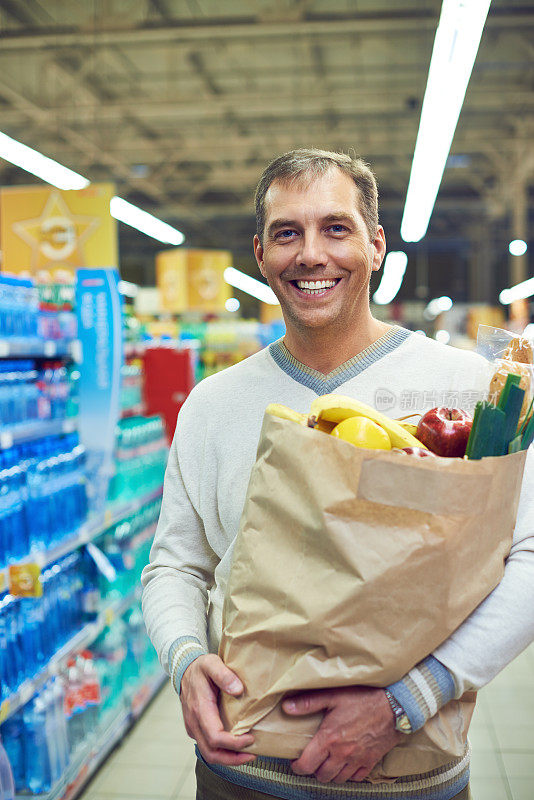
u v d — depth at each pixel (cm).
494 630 97
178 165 1777
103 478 332
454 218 2448
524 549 105
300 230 122
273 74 1154
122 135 1474
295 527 94
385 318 2520
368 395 129
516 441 97
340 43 1040
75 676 305
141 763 316
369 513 90
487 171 1880
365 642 90
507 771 301
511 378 97
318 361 132
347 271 123
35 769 261
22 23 934
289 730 96
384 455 89
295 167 123
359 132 1512
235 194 2120
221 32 871
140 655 376
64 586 294
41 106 1133
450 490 89
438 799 111
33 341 290
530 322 2228
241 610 97
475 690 105
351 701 94
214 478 136
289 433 96
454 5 355
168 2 899
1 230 494
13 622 253
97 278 341
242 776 116
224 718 100
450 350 133
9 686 245
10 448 279
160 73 1134
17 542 257
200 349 740
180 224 2369
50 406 318
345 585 90
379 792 109
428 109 526
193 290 1057
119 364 337
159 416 446
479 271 2525
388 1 899
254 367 139
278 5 858
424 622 91
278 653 95
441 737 100
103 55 1033
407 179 1892
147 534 400
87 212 486
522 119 1426
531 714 348
